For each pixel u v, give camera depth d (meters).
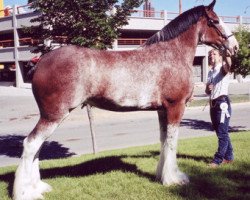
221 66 7.17
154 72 5.77
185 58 6.12
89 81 5.47
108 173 6.90
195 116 19.80
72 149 12.16
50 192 5.86
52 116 5.43
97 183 6.30
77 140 13.75
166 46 6.00
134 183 6.27
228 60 6.71
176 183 6.07
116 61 5.65
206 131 15.02
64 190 6.01
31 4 9.09
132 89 5.68
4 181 6.66
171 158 6.09
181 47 6.11
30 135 5.48
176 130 6.01
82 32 9.07
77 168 7.53
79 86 5.42
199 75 45.94
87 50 5.59
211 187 5.93
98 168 7.45
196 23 6.26
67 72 5.35
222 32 6.37
